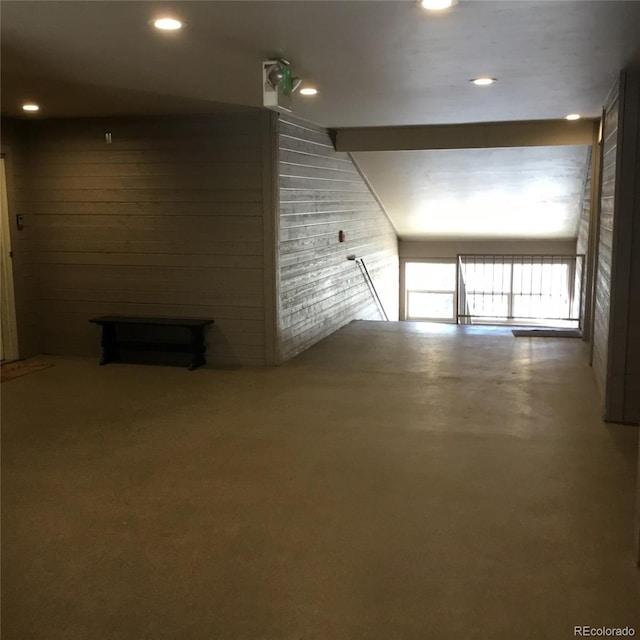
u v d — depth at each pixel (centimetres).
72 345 651
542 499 330
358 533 298
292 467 372
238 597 252
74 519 314
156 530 303
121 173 612
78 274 638
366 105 561
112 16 308
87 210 625
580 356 637
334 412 470
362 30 329
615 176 427
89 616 241
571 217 948
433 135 710
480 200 923
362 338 727
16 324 628
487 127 695
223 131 582
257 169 579
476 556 278
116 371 591
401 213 998
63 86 466
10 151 614
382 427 438
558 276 1059
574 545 286
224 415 465
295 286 640
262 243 588
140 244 618
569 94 511
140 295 625
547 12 299
